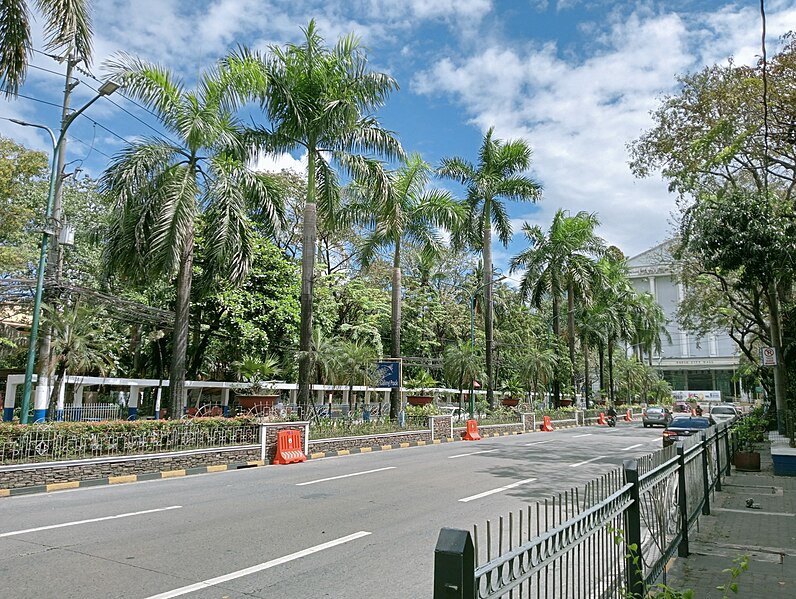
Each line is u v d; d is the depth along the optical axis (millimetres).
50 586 5492
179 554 6680
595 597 3793
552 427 35656
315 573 6078
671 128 19516
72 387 22562
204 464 14523
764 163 16906
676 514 6809
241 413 19531
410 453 19484
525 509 9539
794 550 7328
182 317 16391
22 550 6754
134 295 24906
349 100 19344
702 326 31641
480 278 44594
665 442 20359
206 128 16078
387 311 37188
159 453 13539
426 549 7059
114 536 7492
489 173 31938
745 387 84062
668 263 31594
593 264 40531
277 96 19344
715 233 16047
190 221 16094
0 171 21281
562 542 3361
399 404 24234
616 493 4398
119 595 5293
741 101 17109
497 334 43375
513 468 15156
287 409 19641
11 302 19875
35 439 11914
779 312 23266
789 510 10031
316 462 16641
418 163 26719
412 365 37750
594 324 48688
